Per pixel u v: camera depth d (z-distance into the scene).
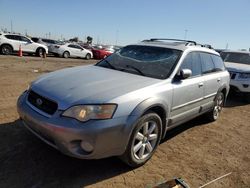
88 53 25.78
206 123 6.36
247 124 6.71
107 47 32.34
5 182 3.26
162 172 3.87
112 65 4.79
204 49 5.60
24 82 8.86
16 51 19.80
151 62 4.62
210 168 4.18
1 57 16.92
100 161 3.94
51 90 3.58
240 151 4.95
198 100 5.12
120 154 3.51
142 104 3.55
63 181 3.39
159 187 3.28
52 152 4.01
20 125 4.86
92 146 3.19
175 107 4.38
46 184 3.30
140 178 3.65
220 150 4.89
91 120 3.18
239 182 3.88
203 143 5.12
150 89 3.82
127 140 3.46
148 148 3.94
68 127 3.13
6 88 7.71
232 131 6.00
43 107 3.48
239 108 8.41
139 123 3.58
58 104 3.31
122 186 3.44
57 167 3.67
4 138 4.32
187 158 4.41
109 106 3.27
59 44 24.09
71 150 3.19
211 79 5.54
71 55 24.56
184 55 4.75
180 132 5.59
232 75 9.19
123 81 3.91
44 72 11.85
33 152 3.96
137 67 4.54
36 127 3.43
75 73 4.27
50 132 3.23
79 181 3.43
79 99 3.29
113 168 3.81
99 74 4.21
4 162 3.66
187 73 4.35
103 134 3.20
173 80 4.32
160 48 4.95
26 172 3.49
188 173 3.95
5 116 5.27
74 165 3.76
